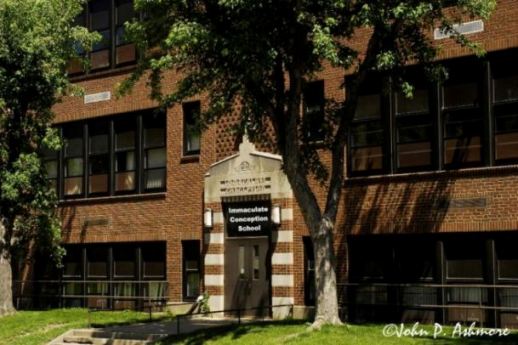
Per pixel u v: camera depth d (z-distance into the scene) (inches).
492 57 848.3
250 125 811.4
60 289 1218.6
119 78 1184.2
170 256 1100.5
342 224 935.0
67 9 1072.8
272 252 987.9
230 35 705.0
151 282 1119.0
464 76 868.0
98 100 1203.9
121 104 1175.0
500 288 823.1
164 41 735.1
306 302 959.0
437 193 870.4
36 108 1083.9
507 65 840.9
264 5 693.3
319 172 803.4
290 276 970.1
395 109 912.3
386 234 902.4
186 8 738.8
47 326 974.4
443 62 875.4
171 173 1111.6
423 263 881.5
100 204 1189.1
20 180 1040.2
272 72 761.0
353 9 713.6
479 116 854.5
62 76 1077.8
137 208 1146.7
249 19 693.3
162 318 1018.1
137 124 1159.0
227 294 1032.8
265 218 1007.0
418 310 877.2
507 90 839.1
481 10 710.5
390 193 903.7
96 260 1194.0
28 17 1026.7
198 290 1070.4
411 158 898.1
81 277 1203.2
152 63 733.9
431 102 886.4
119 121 1186.6
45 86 1055.0
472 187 848.3
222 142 1059.9
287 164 753.0
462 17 865.5
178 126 1108.5
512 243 824.3
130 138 1171.9
